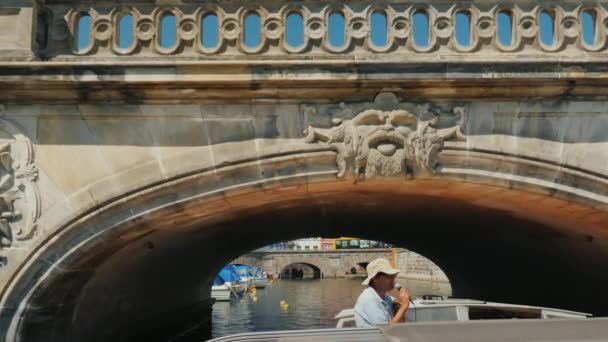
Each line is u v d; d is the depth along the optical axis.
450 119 8.67
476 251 20.19
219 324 26.58
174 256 15.62
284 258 73.00
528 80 8.41
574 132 8.72
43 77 8.25
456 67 8.33
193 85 8.41
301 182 8.66
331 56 8.60
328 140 8.55
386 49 8.63
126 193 8.50
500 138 8.67
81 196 8.50
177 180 8.53
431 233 18.67
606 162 8.70
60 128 8.62
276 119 8.63
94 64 8.23
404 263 67.19
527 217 12.02
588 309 16.77
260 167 8.60
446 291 45.59
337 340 4.41
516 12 8.74
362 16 8.67
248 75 8.29
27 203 8.48
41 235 8.42
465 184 8.98
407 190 9.97
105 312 12.55
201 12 8.70
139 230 9.26
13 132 8.59
